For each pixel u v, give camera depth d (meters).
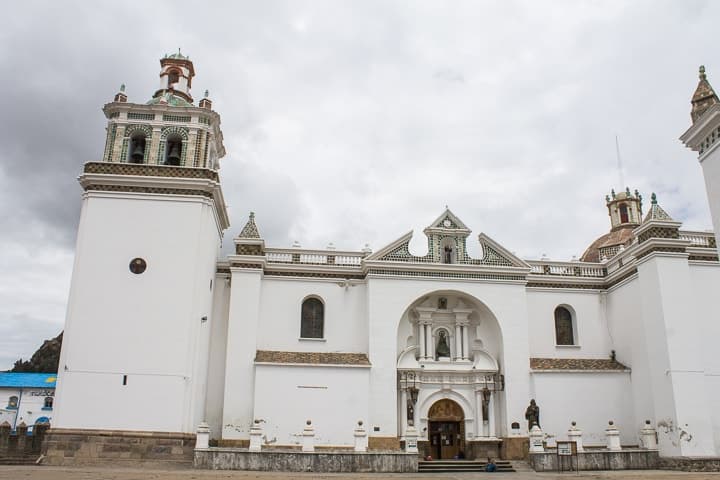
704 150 18.23
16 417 56.31
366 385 32.16
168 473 24.19
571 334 37.56
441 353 35.62
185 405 28.23
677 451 30.30
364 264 34.75
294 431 31.08
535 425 31.73
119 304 29.11
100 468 26.02
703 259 33.91
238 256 33.66
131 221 30.22
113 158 31.50
